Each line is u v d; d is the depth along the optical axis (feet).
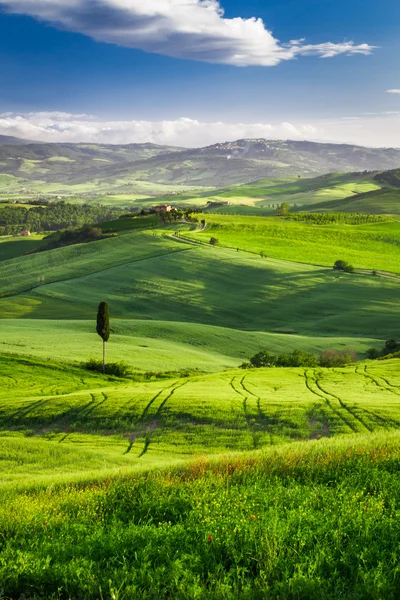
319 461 50.37
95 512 40.78
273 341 363.76
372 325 432.25
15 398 176.76
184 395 156.15
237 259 615.98
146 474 53.26
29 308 461.37
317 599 26.48
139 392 165.89
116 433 133.28
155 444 121.08
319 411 130.62
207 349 333.83
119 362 247.29
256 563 30.66
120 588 27.43
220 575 29.09
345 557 29.78
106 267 607.37
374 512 35.76
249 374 205.05
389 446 55.42
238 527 33.40
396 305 483.10
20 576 29.76
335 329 427.33
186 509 39.11
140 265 596.70
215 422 131.75
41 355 257.55
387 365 215.10
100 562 31.30
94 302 486.79
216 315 471.21
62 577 29.53
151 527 35.01
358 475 44.73
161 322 386.73
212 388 171.73
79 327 354.95
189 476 49.01
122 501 42.60
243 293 523.70
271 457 53.16
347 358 280.31
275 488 41.83
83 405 152.15
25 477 90.17
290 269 590.55
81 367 241.35
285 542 31.83
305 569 28.96
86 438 130.21
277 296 515.91
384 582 26.86
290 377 194.49
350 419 122.42
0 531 37.99
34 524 38.37
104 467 99.55
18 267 654.53
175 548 32.55
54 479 62.90
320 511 37.17
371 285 541.75
